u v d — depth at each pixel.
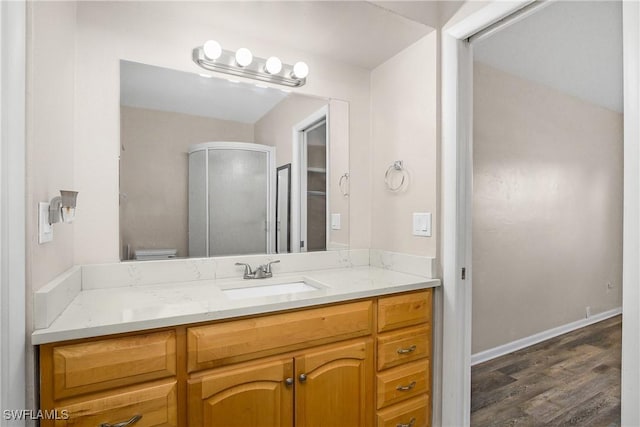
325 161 1.96
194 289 1.40
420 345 1.56
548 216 3.04
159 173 1.54
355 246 2.05
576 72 2.71
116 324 0.93
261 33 1.69
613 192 3.72
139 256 1.50
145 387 0.98
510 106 2.72
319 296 1.27
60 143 1.10
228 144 1.70
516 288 2.82
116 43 1.43
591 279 3.48
